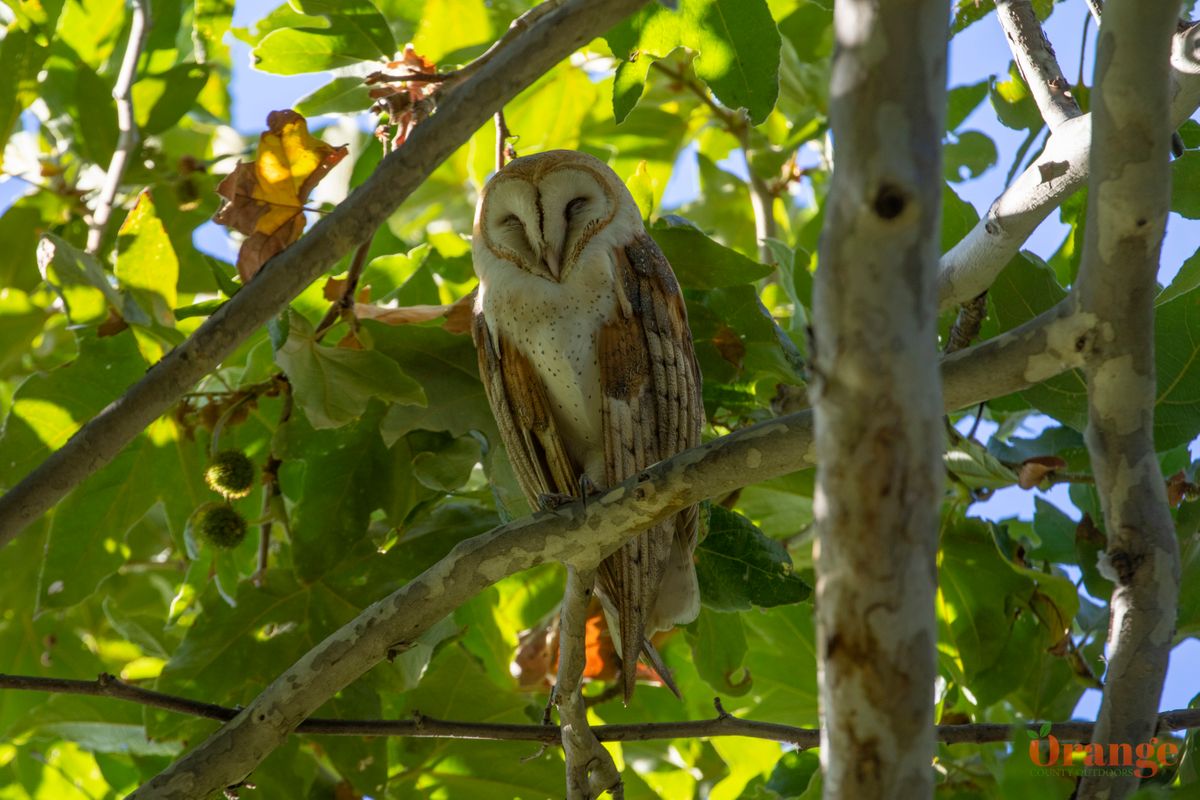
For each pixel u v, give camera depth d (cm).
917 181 380
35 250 1104
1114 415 540
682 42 793
